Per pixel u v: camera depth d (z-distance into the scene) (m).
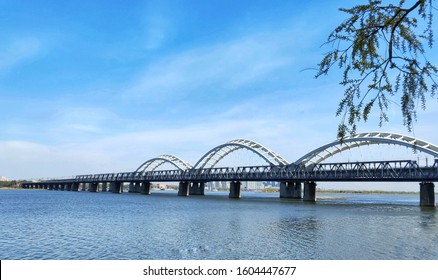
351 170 92.88
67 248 30.20
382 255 27.08
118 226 43.81
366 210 71.62
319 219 52.00
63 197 135.88
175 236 35.81
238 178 124.81
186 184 153.88
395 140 86.19
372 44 6.34
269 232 38.44
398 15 6.18
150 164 181.50
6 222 48.91
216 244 31.50
